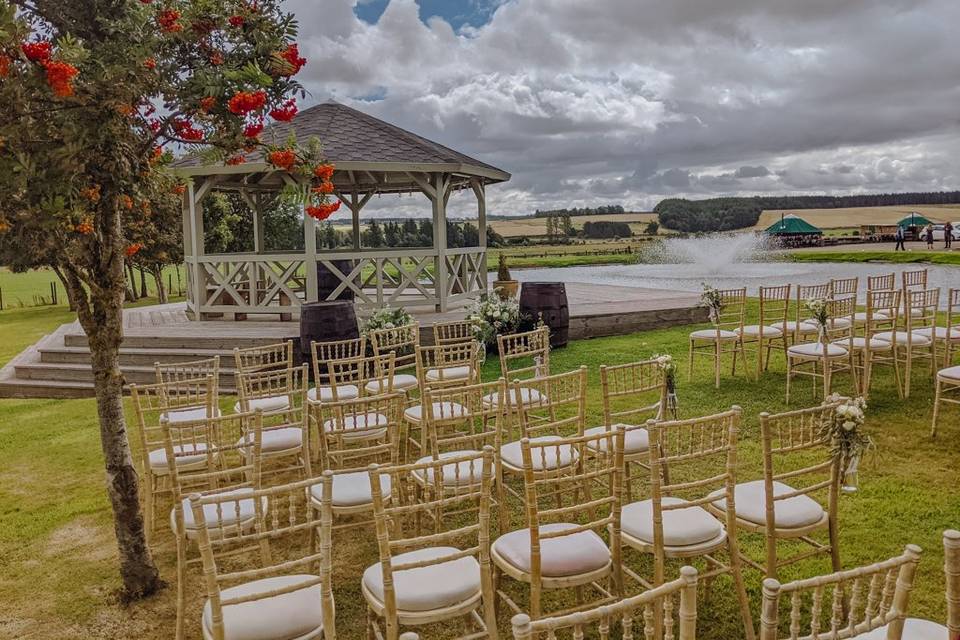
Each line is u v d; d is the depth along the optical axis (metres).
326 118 11.91
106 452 3.48
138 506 3.57
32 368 9.27
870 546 3.73
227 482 5.04
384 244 14.96
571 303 13.34
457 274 12.42
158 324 11.23
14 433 7.02
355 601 3.45
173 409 4.80
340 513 3.44
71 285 3.31
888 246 36.78
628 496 4.29
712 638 3.04
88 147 2.97
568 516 4.23
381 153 10.79
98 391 3.44
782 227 45.62
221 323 11.17
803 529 3.07
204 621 2.40
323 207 4.01
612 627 3.08
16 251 3.14
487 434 3.46
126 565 3.55
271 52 3.51
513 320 9.98
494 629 2.68
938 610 3.13
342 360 5.29
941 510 4.14
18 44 2.74
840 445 3.10
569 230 68.69
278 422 6.37
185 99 3.33
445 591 2.55
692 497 4.47
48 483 5.43
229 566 3.89
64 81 2.72
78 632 3.30
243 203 21.48
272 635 2.31
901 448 5.23
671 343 10.26
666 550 2.90
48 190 2.86
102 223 3.29
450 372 6.48
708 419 2.91
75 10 3.32
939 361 8.02
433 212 11.48
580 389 4.06
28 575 3.91
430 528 4.29
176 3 3.42
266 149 3.80
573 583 2.73
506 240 65.44
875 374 7.64
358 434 4.58
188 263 12.07
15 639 3.25
